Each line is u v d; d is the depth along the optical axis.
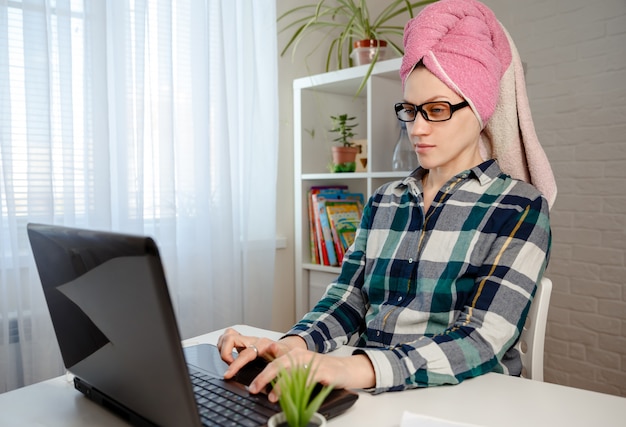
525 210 1.09
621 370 2.21
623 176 2.18
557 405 0.81
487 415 0.77
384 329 1.14
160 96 1.95
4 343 1.64
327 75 2.37
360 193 2.69
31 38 1.64
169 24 1.94
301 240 2.51
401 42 2.85
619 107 2.17
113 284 0.61
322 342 1.09
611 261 2.23
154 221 1.96
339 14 2.74
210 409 0.72
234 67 2.19
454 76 1.10
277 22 2.48
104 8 1.78
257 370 0.88
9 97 1.61
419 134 1.13
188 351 1.02
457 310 1.09
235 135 2.21
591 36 2.23
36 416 0.79
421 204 1.22
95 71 1.77
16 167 1.65
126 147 1.86
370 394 0.86
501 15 2.50
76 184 1.78
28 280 1.68
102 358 0.71
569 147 2.32
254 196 2.32
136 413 0.72
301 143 2.49
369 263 1.27
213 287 2.16
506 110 1.20
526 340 1.09
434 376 0.88
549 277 2.41
